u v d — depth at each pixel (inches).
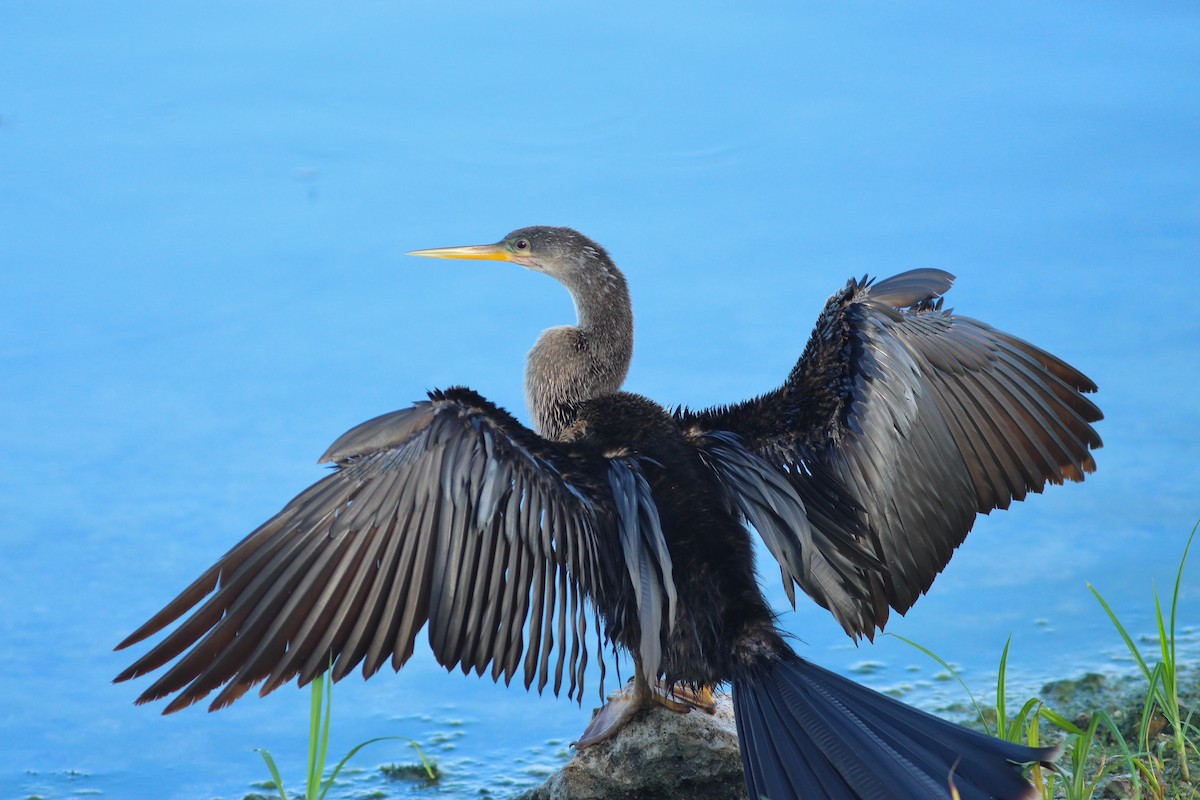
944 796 316.8
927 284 423.5
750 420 413.1
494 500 351.9
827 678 354.3
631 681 437.1
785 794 326.0
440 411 354.6
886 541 401.4
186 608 326.3
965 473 409.7
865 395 398.0
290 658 335.3
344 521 339.6
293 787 466.6
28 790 463.5
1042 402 415.5
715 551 378.9
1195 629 529.3
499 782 466.3
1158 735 455.5
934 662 525.0
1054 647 525.3
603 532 373.4
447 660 350.6
